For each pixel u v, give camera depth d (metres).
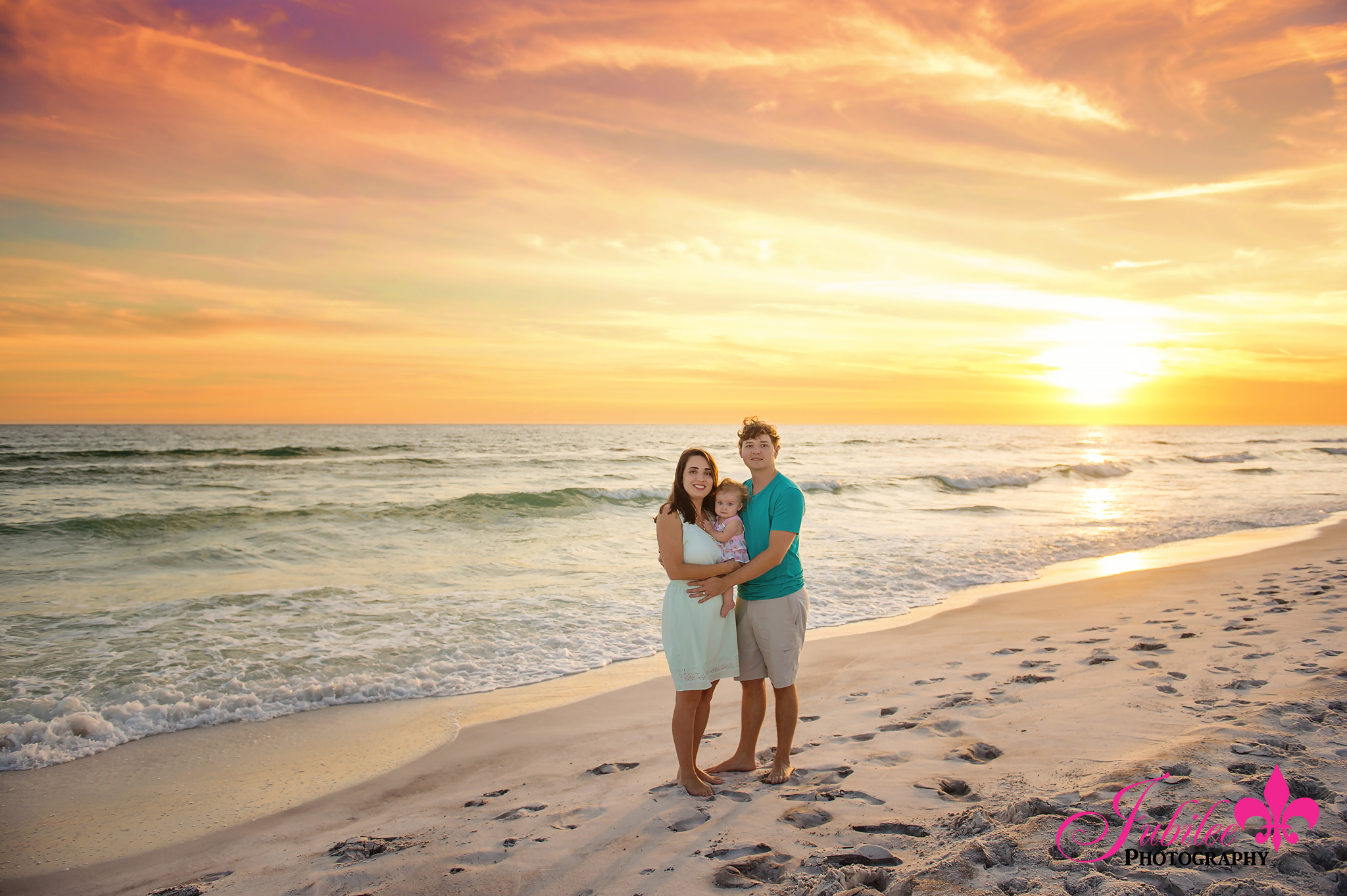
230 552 12.05
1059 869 2.32
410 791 4.14
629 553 12.41
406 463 32.66
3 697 5.69
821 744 4.14
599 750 4.58
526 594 9.37
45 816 3.94
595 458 38.28
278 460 33.66
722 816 3.18
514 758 4.56
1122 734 3.72
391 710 5.61
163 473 26.11
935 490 23.55
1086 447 60.09
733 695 5.56
